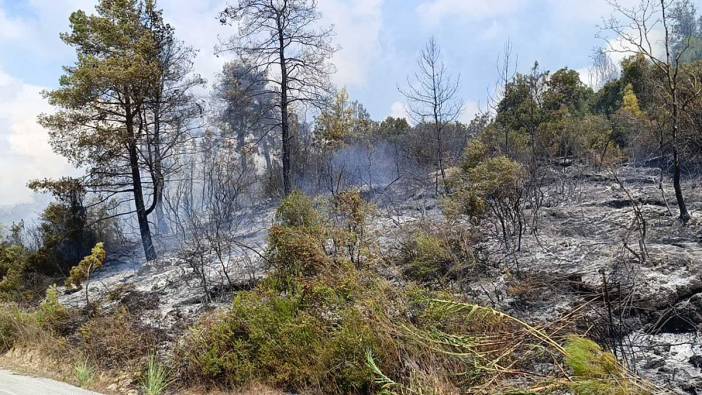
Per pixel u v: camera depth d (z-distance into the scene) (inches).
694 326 230.7
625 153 627.5
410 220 433.4
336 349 245.4
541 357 206.2
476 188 374.9
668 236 330.6
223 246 507.8
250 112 832.3
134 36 757.9
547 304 265.0
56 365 336.8
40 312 415.5
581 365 169.9
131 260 771.4
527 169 498.3
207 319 313.1
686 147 443.8
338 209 374.0
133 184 749.3
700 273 259.6
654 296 244.2
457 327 233.9
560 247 336.2
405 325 235.1
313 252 308.2
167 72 796.0
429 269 314.0
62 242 743.7
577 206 439.2
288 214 364.2
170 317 367.2
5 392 262.2
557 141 655.1
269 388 258.8
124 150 754.8
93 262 544.1
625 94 796.0
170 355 305.7
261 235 564.4
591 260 303.6
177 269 500.1
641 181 512.7
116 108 741.9
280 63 732.0
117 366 314.3
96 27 719.1
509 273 299.9
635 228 351.6
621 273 271.9
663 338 227.5
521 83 796.0
